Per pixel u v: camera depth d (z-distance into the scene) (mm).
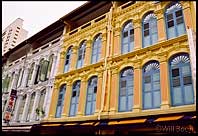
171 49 10016
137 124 8977
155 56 10469
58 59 16297
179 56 9766
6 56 24125
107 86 11680
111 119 10531
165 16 11398
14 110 17781
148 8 12219
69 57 15750
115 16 13930
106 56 12586
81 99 12711
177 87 9258
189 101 8648
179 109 8578
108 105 11102
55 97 14500
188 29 9180
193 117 7703
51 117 13867
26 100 17203
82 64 14391
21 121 16328
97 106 11586
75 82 13938
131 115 9914
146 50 10922
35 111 15703
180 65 9562
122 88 11219
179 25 10523
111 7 14562
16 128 16078
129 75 11234
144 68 10789
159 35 10906
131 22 12898
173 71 9688
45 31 19219
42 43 20672
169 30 10844
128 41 12422
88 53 14203
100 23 14625
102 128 9992
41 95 16219
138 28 12094
